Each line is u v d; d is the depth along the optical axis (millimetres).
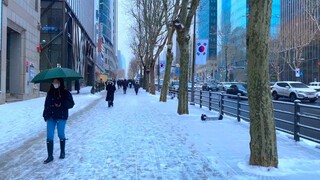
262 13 7559
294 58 58844
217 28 88750
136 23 63656
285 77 77688
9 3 26422
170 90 41812
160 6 44031
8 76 29984
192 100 26969
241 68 83438
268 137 7668
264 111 7656
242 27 81625
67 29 49438
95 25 101250
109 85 24891
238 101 16172
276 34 69812
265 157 7676
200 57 22422
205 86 61625
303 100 33250
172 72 86688
